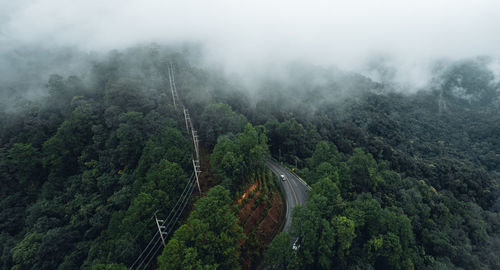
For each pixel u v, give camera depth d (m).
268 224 57.22
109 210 53.25
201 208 39.84
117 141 63.72
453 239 61.81
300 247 45.75
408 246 54.97
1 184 59.91
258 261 49.47
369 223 50.47
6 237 51.72
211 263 35.00
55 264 44.81
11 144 67.44
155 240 44.31
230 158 55.25
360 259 47.03
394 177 74.94
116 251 39.03
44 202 56.34
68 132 65.62
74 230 50.38
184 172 56.22
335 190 52.94
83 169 63.38
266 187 64.81
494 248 63.81
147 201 44.25
